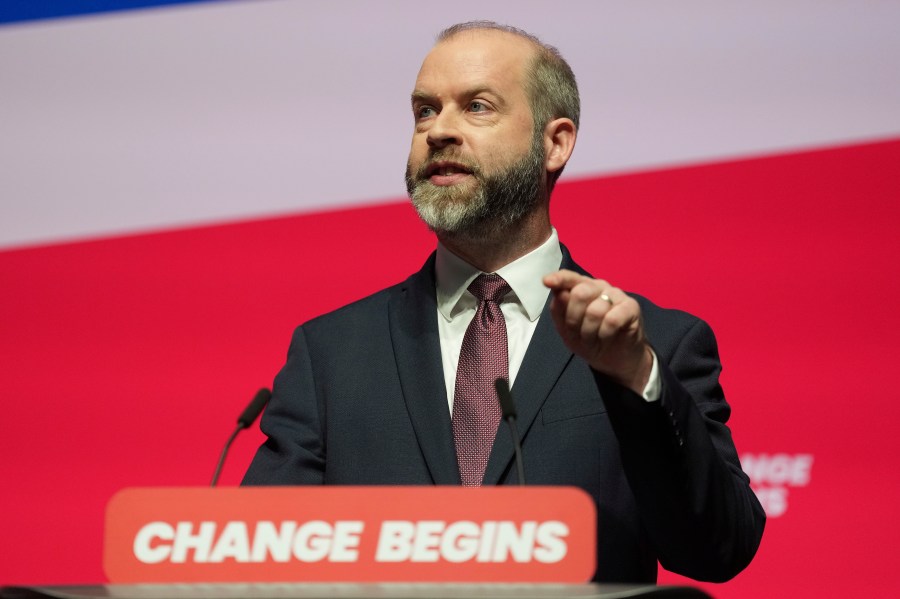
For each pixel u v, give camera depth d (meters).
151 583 4.86
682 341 7.57
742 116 11.83
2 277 12.08
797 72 11.83
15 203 12.20
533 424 7.11
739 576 11.10
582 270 8.11
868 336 11.35
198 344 11.90
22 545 11.57
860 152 11.66
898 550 10.98
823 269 11.49
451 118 7.67
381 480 7.15
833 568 11.02
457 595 4.48
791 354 11.38
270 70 12.30
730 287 11.55
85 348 11.91
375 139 12.16
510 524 4.79
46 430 11.78
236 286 11.99
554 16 12.08
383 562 4.80
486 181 7.56
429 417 7.20
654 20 12.00
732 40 11.92
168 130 12.28
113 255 12.09
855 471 11.14
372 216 12.06
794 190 11.65
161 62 12.39
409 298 7.95
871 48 11.80
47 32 12.48
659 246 11.69
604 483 7.01
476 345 7.43
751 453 11.26
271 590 4.65
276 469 7.36
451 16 12.20
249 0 12.38
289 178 12.15
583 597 4.36
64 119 12.34
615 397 5.93
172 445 11.72
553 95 8.11
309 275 11.98
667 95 11.91
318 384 7.70
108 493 11.66
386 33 12.26
